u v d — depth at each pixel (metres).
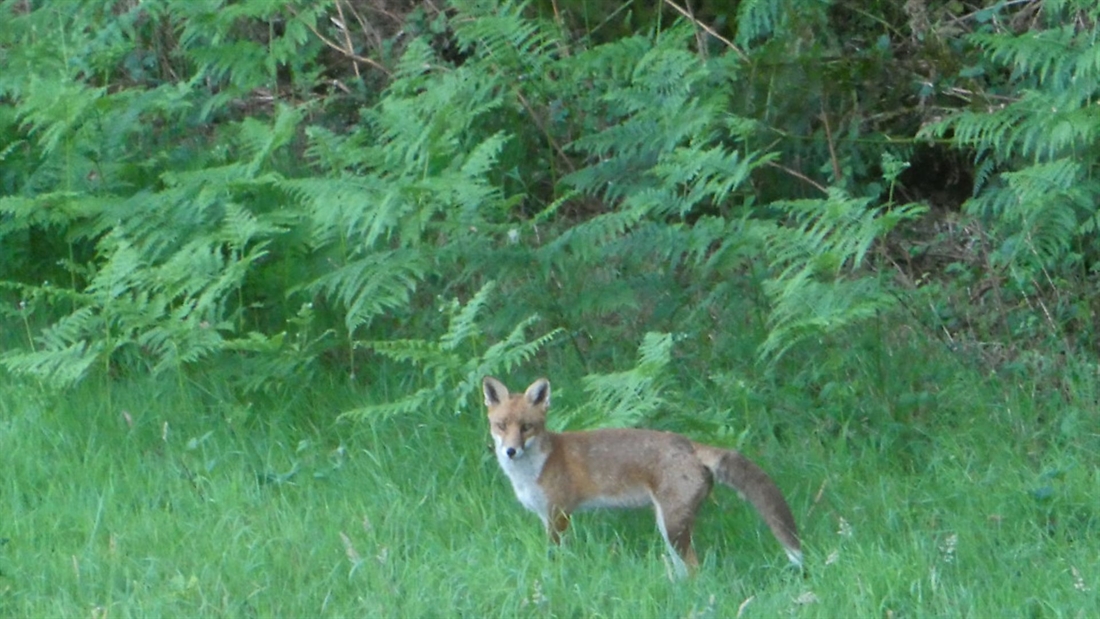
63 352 11.00
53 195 11.77
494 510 9.72
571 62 14.45
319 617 8.19
